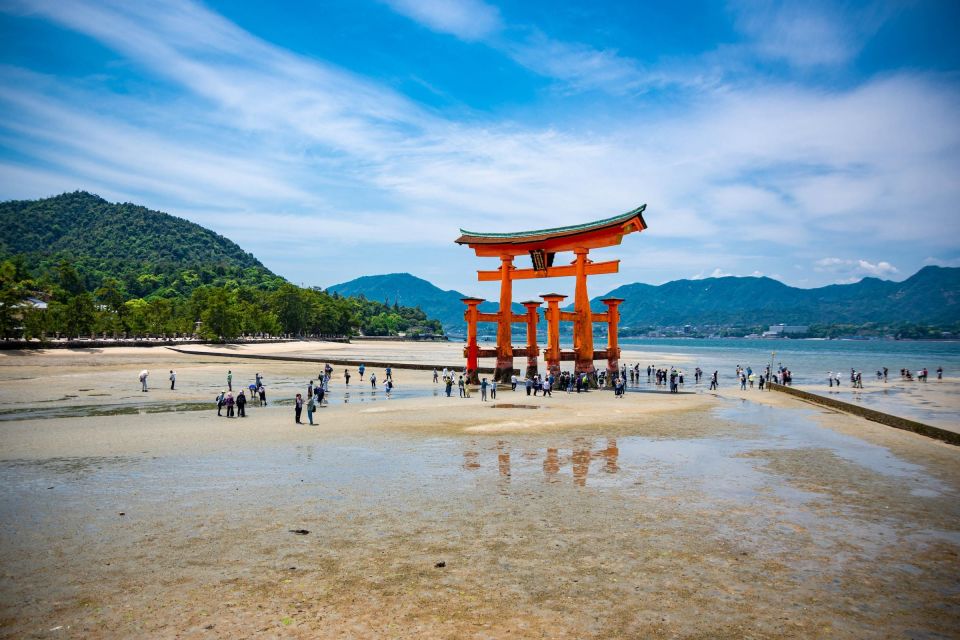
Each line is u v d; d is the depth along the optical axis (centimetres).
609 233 4972
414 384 5866
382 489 1706
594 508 1538
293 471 1928
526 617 924
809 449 2458
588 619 917
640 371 9144
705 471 1994
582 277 5350
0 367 6856
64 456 2150
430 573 1101
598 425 3058
